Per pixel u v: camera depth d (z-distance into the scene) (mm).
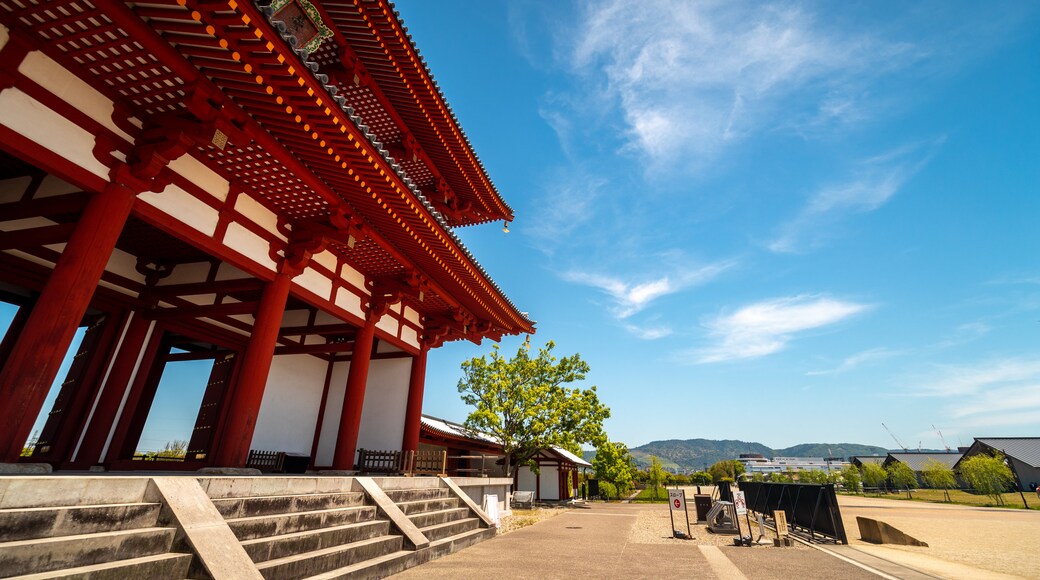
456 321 15250
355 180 8062
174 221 7262
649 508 28312
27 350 5273
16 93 5418
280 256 9430
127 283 10539
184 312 10375
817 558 9453
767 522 17469
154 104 6652
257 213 8945
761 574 7664
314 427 14758
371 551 6129
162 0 4875
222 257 8195
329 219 9352
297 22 10031
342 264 11453
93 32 5527
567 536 12102
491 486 15391
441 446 23672
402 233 10102
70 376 10359
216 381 12805
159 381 12141
